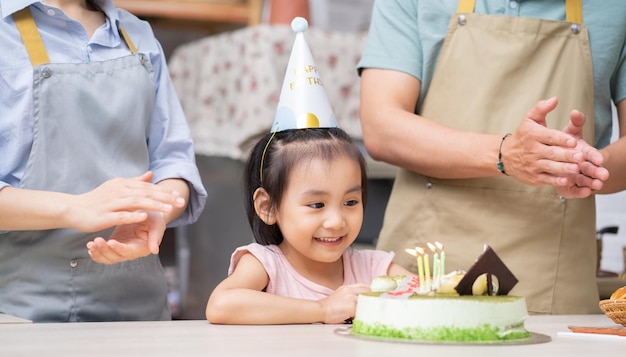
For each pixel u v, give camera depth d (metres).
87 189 1.68
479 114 1.83
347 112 3.33
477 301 1.18
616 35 1.86
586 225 1.87
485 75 1.84
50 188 1.65
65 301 1.69
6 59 1.65
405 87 1.88
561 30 1.84
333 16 4.06
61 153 1.66
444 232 1.85
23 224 1.52
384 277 1.35
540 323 1.48
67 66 1.68
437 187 1.86
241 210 3.36
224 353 1.05
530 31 1.84
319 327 1.37
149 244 1.48
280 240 1.75
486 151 1.69
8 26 1.67
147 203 1.43
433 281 1.31
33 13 1.71
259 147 1.74
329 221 1.62
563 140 1.53
